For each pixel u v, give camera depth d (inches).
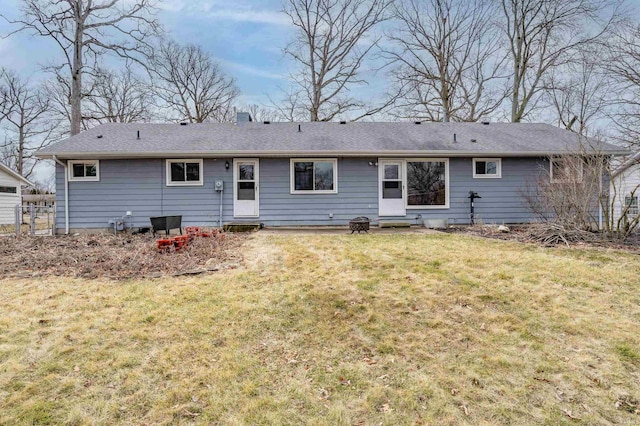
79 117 615.2
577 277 183.2
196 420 84.5
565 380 100.4
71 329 129.0
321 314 143.8
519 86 730.2
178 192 401.4
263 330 130.6
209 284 178.1
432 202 417.7
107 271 202.4
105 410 87.5
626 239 279.7
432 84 784.3
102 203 394.0
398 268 202.4
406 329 131.5
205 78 968.3
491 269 198.4
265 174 408.5
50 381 98.5
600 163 291.4
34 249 272.8
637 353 113.3
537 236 290.8
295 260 224.1
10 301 155.7
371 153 392.5
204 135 436.1
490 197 418.0
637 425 83.5
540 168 401.4
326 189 413.4
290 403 91.0
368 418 85.8
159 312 144.1
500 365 108.0
